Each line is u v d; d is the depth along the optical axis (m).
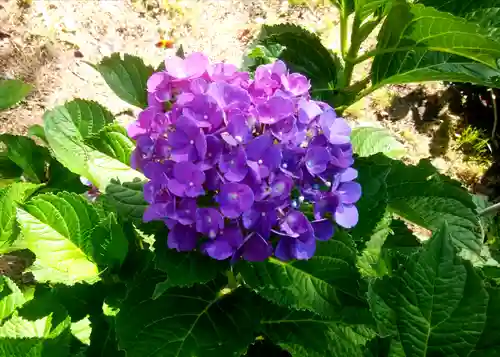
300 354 0.40
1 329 0.41
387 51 0.45
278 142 0.33
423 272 0.24
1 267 0.61
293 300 0.34
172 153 0.31
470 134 0.83
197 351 0.35
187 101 0.32
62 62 0.82
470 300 0.24
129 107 0.80
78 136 0.46
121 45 0.86
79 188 0.54
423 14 0.40
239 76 0.35
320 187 0.34
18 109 0.76
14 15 0.84
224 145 0.31
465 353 0.24
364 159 0.41
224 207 0.30
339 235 0.35
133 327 0.36
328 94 0.52
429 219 0.48
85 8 0.88
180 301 0.38
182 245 0.32
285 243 0.32
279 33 0.52
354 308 0.36
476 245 0.48
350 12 0.47
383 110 0.85
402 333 0.25
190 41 0.88
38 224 0.39
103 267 0.41
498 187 0.82
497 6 0.45
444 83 0.88
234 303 0.38
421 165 0.50
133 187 0.40
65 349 0.37
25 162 0.53
